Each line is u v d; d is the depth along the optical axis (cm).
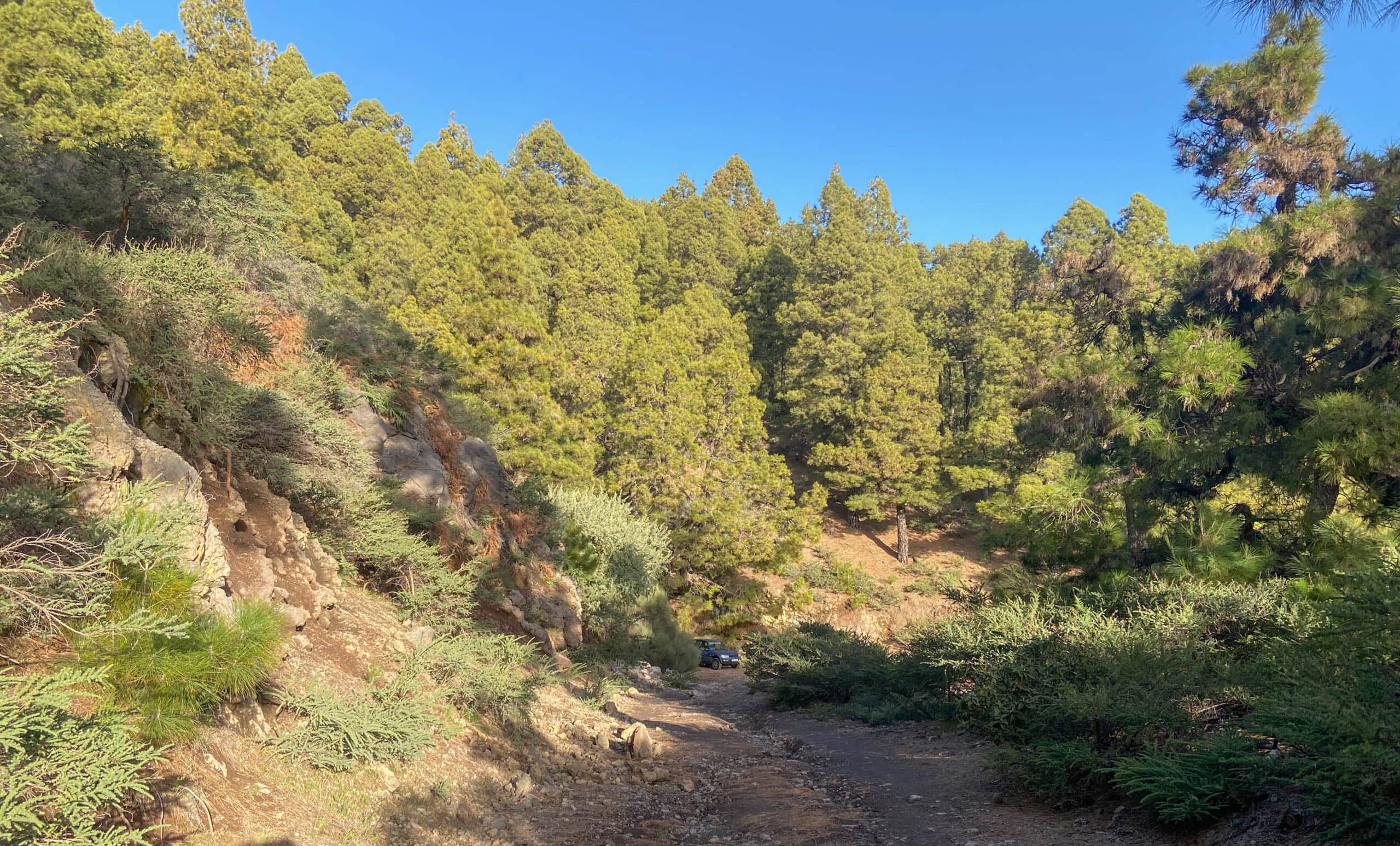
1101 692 736
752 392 6019
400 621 1033
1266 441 1648
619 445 4059
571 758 929
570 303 5178
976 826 679
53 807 355
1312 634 672
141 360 830
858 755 1073
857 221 6069
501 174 8156
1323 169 1848
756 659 1897
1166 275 3441
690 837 687
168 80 4581
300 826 525
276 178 4159
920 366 5075
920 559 4897
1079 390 1811
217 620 578
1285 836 498
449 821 642
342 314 1522
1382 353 1463
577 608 1844
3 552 428
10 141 1005
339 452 1102
